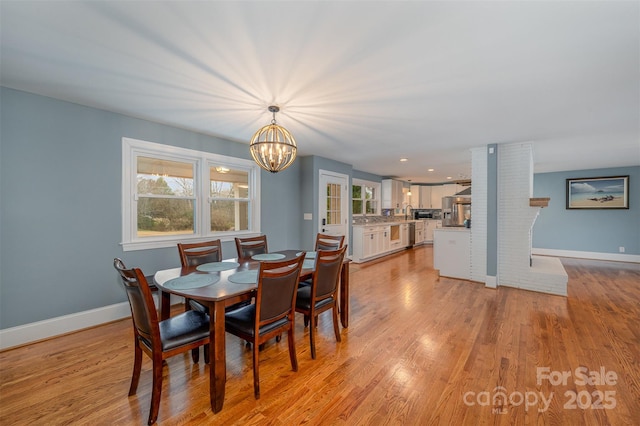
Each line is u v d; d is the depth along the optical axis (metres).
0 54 1.81
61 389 1.83
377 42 1.64
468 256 4.50
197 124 3.26
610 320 2.91
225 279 2.09
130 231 3.04
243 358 2.23
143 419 1.58
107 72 2.04
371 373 2.01
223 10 1.39
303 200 5.12
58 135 2.56
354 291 3.97
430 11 1.38
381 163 5.85
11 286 2.36
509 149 4.13
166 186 3.39
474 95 2.39
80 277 2.71
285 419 1.59
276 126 2.51
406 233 7.99
